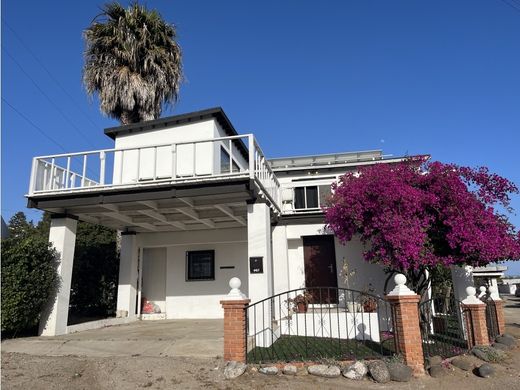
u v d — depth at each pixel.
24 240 9.88
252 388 6.43
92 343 8.77
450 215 9.55
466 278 11.10
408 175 10.27
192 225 13.62
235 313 7.38
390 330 10.73
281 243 12.70
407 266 9.39
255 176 9.55
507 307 24.72
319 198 15.03
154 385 6.50
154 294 14.91
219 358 7.59
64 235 10.65
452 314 11.88
